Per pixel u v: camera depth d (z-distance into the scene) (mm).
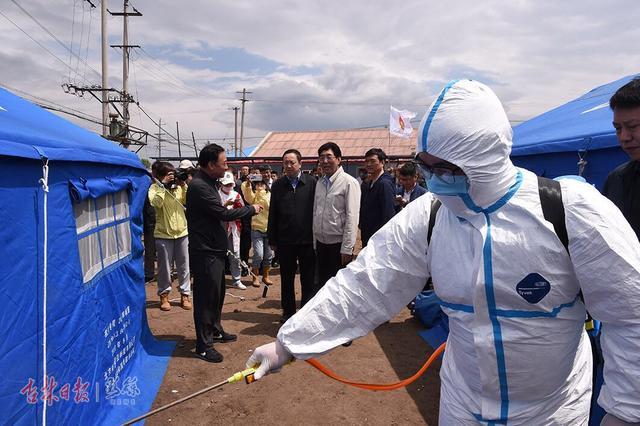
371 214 5008
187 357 4191
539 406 1419
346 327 1622
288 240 4707
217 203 3918
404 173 5648
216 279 4059
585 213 1205
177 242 5590
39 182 2291
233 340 4605
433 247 1460
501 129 1239
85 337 2822
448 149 1237
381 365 4113
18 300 2080
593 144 2959
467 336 1433
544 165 3646
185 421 3141
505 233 1275
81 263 2879
